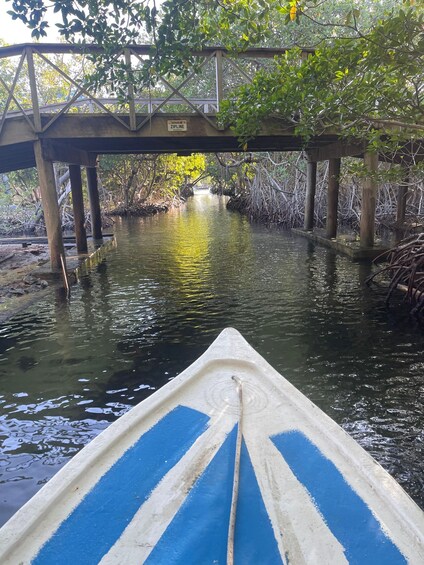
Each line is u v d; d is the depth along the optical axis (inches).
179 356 261.4
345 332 290.2
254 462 113.3
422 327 296.4
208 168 1644.9
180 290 410.9
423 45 188.7
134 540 92.8
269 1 203.0
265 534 92.8
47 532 94.7
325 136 478.3
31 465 167.5
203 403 139.7
